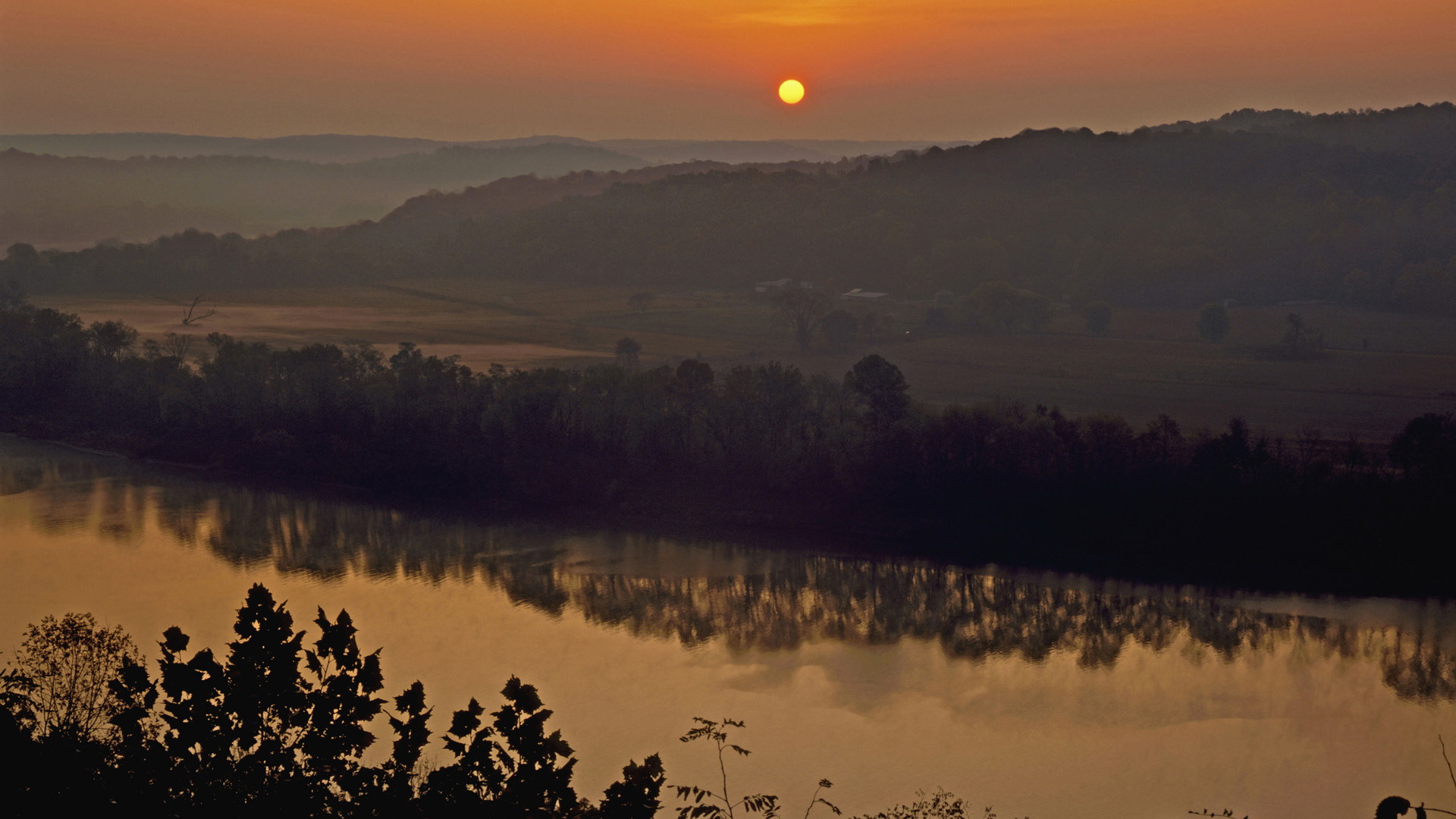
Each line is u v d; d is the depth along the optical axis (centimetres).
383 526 7050
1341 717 4331
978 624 5441
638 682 4634
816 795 3597
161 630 5028
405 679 4612
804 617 5519
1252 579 6138
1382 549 6228
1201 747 4069
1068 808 3591
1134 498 6806
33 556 6266
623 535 6944
